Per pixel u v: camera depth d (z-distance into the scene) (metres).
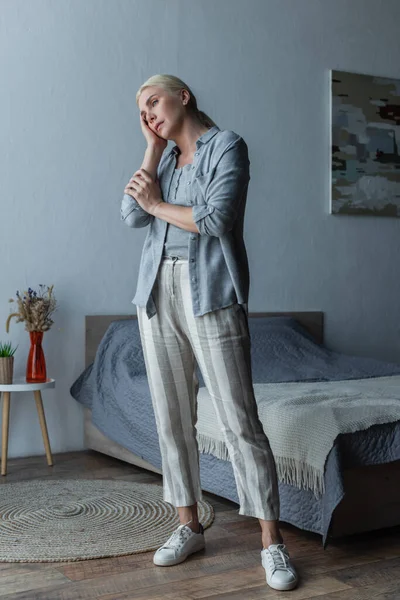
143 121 2.25
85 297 4.02
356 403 2.71
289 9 4.62
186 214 2.11
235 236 2.19
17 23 3.82
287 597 2.06
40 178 3.89
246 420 2.19
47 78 3.90
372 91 4.90
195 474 2.38
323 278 4.80
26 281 3.87
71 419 3.98
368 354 4.99
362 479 2.46
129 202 2.28
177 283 2.20
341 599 2.05
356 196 4.86
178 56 4.26
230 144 2.15
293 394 2.94
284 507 2.55
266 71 4.55
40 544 2.47
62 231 3.96
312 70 4.71
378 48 4.96
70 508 2.88
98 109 4.03
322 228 4.78
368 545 2.47
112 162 4.08
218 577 2.21
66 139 3.96
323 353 4.18
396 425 2.46
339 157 4.79
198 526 2.41
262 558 2.22
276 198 4.61
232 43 4.43
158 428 2.35
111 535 2.57
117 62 4.08
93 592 2.10
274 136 4.59
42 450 3.91
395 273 5.09
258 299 4.57
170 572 2.25
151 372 2.30
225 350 2.16
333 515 2.40
